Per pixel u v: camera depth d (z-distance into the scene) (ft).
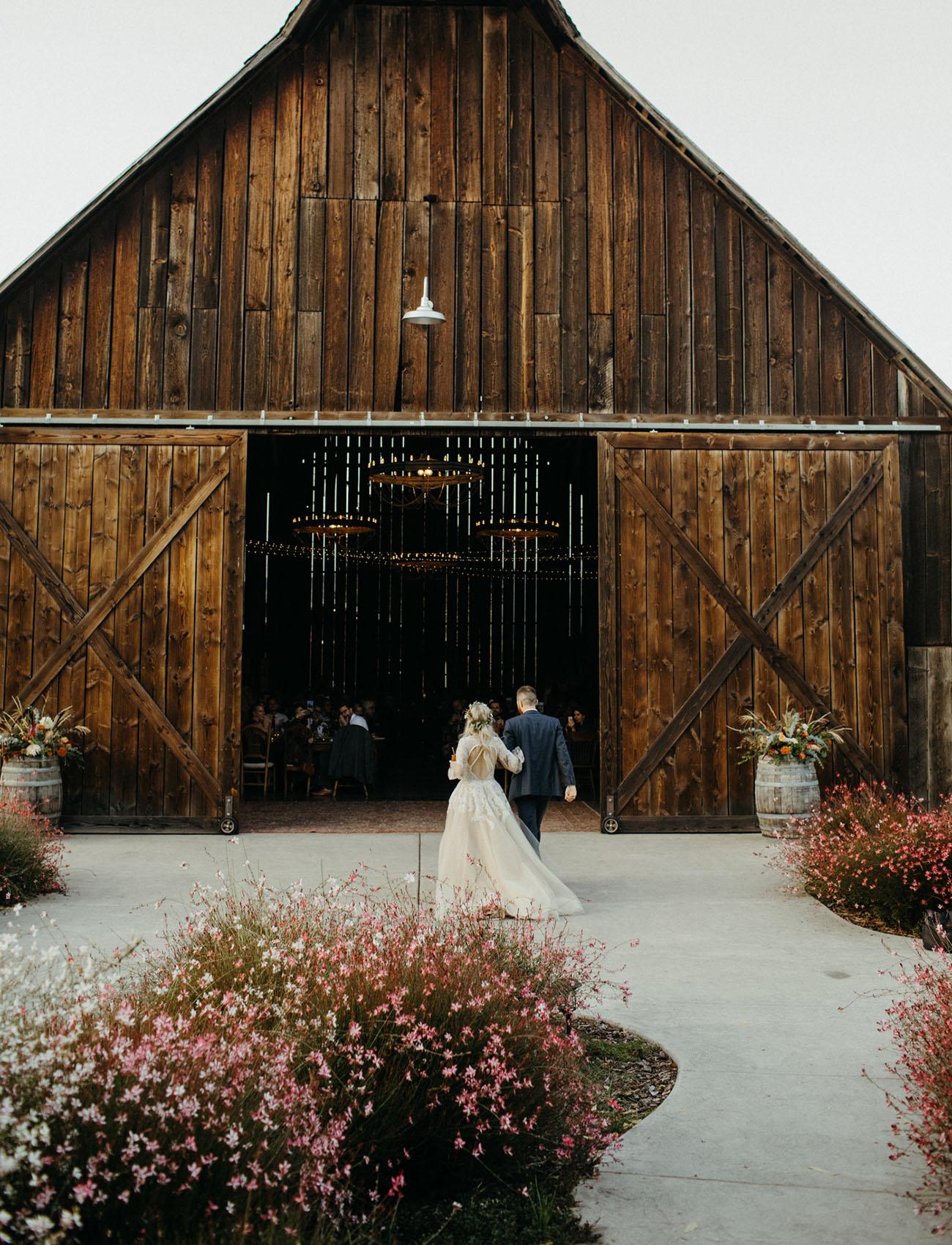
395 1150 11.78
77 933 21.98
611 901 26.45
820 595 37.58
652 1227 11.53
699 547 37.55
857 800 34.50
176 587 36.37
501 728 55.06
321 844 34.22
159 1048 10.26
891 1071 13.73
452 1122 12.10
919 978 15.49
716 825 36.83
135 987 14.44
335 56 37.76
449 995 13.00
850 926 24.04
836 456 37.83
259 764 48.60
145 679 36.22
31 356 36.60
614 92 37.81
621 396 37.63
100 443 36.55
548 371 37.47
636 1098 15.01
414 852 32.78
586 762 52.21
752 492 37.70
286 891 17.75
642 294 37.83
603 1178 12.63
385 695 74.90
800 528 37.65
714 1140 13.58
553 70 38.14
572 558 72.02
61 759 35.86
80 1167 8.98
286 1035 12.30
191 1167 9.07
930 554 38.24
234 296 36.99
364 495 72.95
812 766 35.40
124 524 36.47
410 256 37.40
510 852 24.22
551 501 74.54
